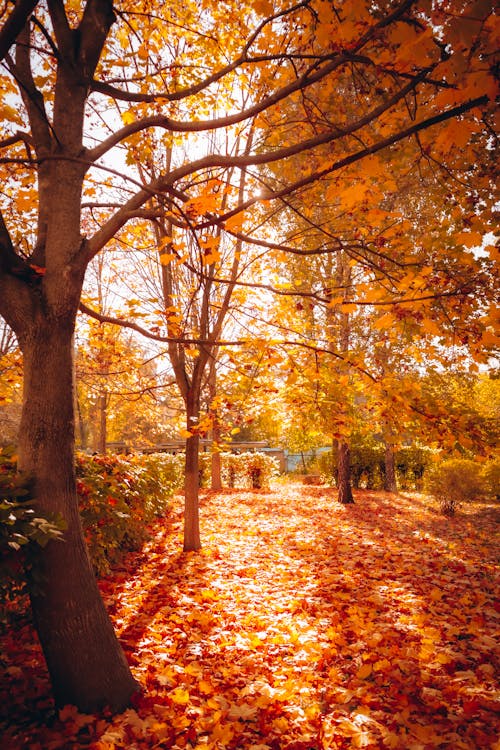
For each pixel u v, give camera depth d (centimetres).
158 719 261
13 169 416
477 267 313
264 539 760
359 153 228
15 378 536
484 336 291
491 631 390
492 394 1232
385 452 1482
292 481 2048
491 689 295
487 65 147
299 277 812
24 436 270
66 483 272
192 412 688
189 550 670
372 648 361
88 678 262
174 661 336
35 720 259
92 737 239
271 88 362
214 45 422
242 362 439
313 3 221
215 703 277
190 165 268
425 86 256
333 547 698
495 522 927
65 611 261
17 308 274
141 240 530
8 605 368
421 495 1334
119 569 562
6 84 355
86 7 300
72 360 285
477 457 353
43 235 307
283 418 596
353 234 402
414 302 274
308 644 362
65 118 296
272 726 258
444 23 155
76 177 294
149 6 389
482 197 332
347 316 930
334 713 275
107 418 1330
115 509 540
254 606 452
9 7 316
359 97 330
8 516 227
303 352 419
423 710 277
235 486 1794
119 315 543
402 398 364
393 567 595
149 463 826
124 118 343
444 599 477
